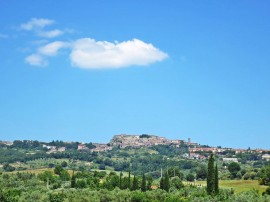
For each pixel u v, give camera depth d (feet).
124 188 649.61
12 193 545.85
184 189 611.06
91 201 529.86
